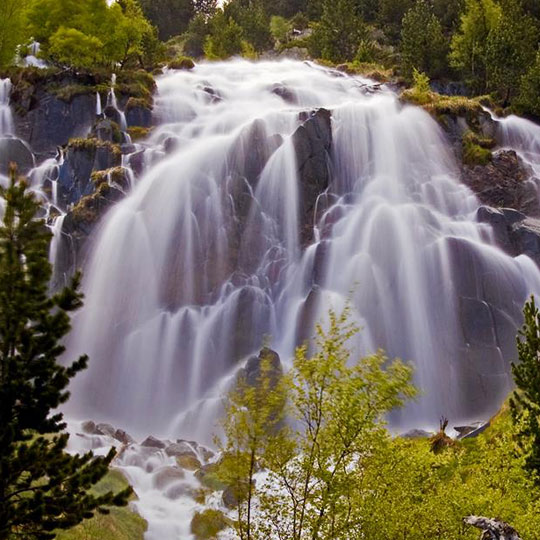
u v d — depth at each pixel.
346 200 54.50
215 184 51.53
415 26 90.50
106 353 45.03
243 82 74.12
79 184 52.62
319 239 51.25
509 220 51.84
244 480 15.78
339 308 46.44
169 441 34.41
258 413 14.53
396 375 14.79
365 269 48.84
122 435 34.94
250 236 50.50
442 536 15.21
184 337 45.78
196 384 44.47
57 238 47.75
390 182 56.28
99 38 70.56
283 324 47.34
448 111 62.28
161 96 65.94
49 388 14.70
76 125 59.72
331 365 14.65
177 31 137.25
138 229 48.47
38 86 62.03
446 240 49.16
